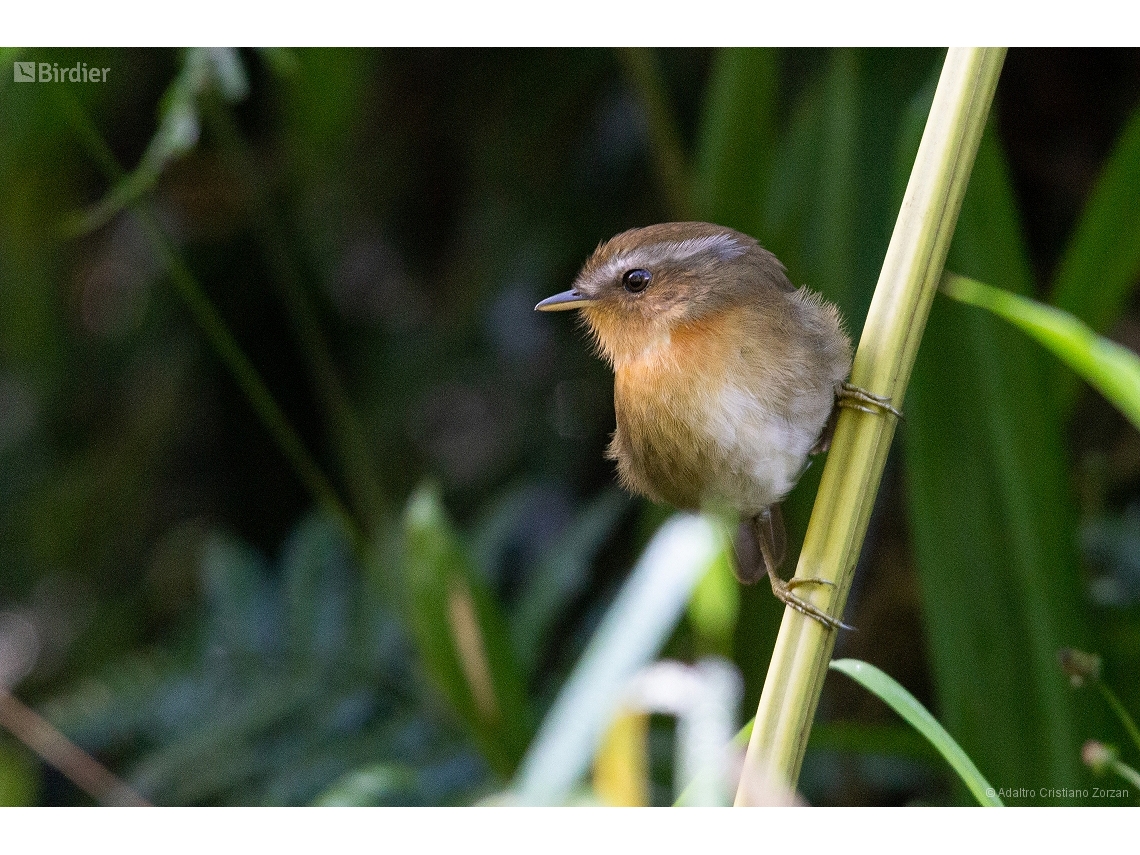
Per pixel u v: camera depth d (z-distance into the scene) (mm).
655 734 3395
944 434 3344
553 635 3525
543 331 3562
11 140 3539
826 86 3410
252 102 3561
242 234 3596
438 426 3604
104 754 3479
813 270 3400
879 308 3285
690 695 3240
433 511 3354
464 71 3629
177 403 3775
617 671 3242
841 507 3277
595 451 3559
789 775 3268
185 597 3650
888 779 3412
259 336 3699
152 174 3361
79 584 3750
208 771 3428
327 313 3674
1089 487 3441
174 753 3432
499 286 3562
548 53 3564
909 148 3340
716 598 3264
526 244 3562
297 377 3717
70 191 3609
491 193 3607
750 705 3379
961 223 3342
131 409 3814
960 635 3342
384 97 3652
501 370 3572
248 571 3479
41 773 3488
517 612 3445
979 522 3342
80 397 3850
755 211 3395
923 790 3414
